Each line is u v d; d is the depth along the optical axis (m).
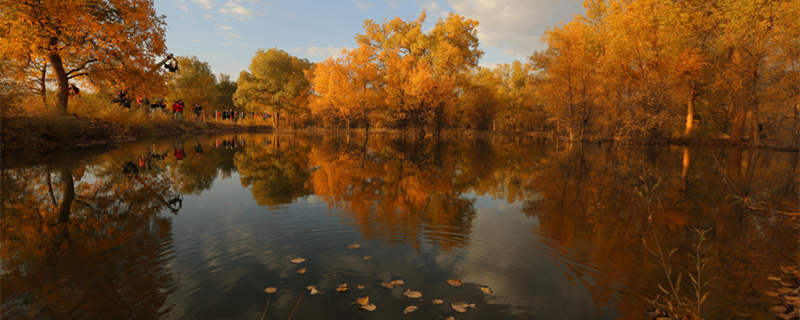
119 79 22.03
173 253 4.53
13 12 16.80
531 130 70.25
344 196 8.19
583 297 3.55
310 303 3.31
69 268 4.04
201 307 3.23
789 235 5.67
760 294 3.64
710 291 3.71
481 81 61.28
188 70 51.56
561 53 30.55
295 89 57.19
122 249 4.66
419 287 3.69
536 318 3.14
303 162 15.17
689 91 28.33
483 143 30.92
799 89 21.31
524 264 4.36
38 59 21.69
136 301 3.33
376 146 25.56
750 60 22.81
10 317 3.01
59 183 9.13
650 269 4.26
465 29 44.44
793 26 20.80
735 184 10.41
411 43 45.41
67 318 3.03
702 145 26.61
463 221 6.25
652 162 16.03
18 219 5.98
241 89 55.44
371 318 3.07
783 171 13.22
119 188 8.75
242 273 3.96
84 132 20.48
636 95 26.73
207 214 6.47
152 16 22.02
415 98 36.03
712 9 25.64
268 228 5.64
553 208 7.38
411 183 10.20
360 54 41.28
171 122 39.41
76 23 18.14
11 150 15.28
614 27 28.98
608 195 8.82
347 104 40.94
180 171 11.80
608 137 30.69
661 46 27.00
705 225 6.22
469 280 3.88
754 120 24.50
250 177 10.89
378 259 4.43
